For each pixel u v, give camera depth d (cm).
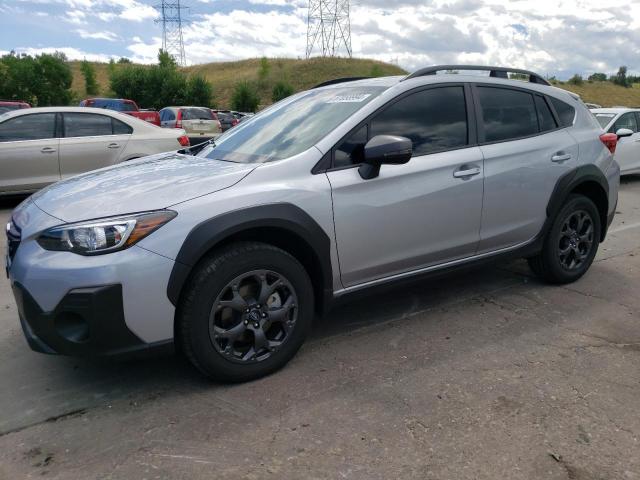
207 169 327
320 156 324
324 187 317
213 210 283
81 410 281
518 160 404
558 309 415
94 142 859
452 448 247
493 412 276
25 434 261
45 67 4262
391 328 381
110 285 260
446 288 461
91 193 301
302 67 6600
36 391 300
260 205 294
